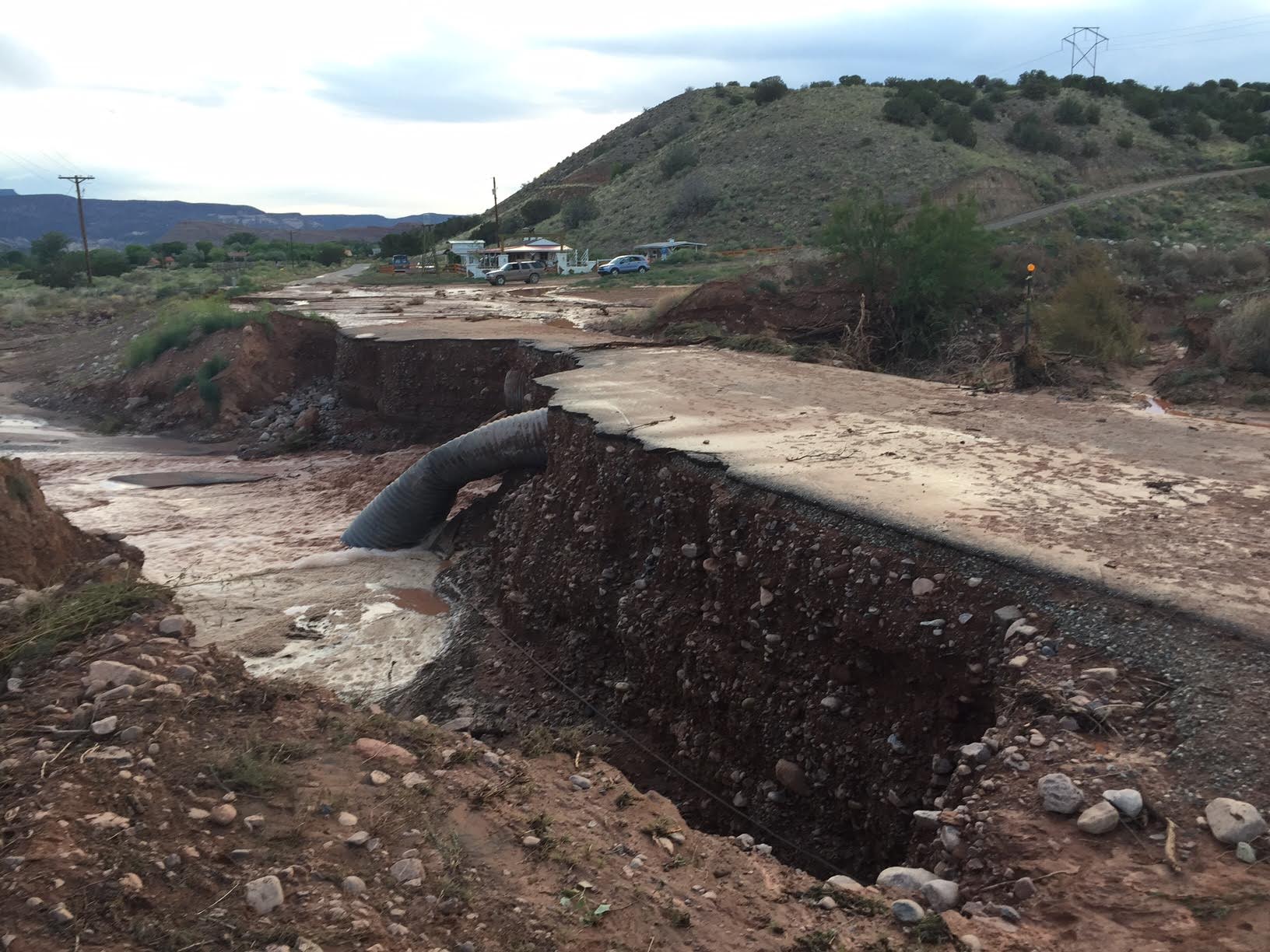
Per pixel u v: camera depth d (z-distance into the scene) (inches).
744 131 3656.5
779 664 343.6
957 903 194.4
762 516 366.0
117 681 213.5
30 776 174.9
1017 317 1168.8
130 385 1249.4
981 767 232.7
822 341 1151.0
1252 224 2493.8
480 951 155.1
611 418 526.3
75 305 2055.9
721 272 2064.5
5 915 141.6
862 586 313.7
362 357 1040.2
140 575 297.6
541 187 5615.2
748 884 194.1
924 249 1154.0
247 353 1162.0
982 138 3361.2
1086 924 174.6
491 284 2263.8
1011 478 379.2
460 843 181.6
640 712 420.8
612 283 2087.8
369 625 546.6
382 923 155.7
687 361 772.6
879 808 292.0
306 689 227.8
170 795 175.8
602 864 187.9
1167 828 191.6
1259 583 264.1
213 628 542.6
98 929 142.6
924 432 472.4
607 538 475.8
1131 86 3991.1
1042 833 198.7
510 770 219.1
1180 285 1444.4
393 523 665.0
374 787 192.4
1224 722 212.5
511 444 616.4
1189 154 3302.2
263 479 895.7
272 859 165.3
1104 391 866.8
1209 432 458.9
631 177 3973.9
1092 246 1614.2
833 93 3806.6
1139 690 230.2
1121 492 357.1
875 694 308.3
